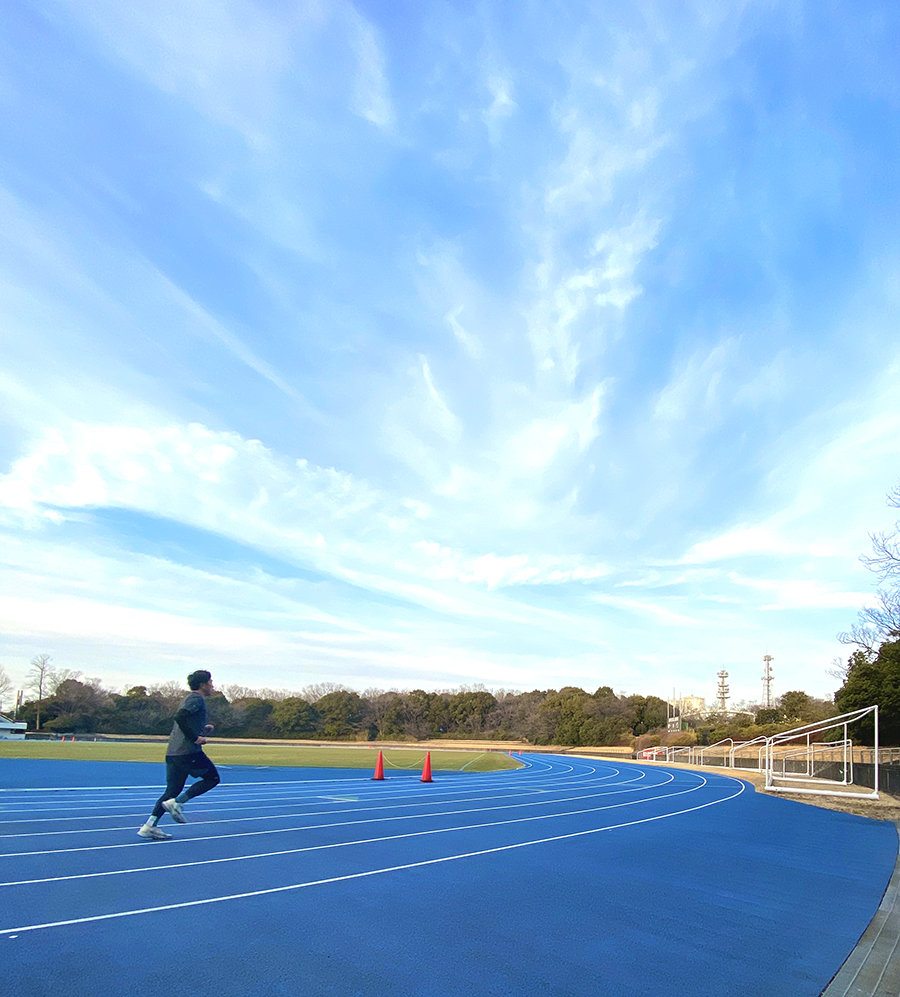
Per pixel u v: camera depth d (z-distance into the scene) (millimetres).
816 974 5340
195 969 4672
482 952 5375
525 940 5734
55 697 95250
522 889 7504
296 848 9156
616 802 18844
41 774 20859
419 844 10008
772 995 4844
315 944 5312
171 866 7645
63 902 6043
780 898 7793
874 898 8117
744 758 48344
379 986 4555
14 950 4824
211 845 9062
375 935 5621
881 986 5168
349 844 9703
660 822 14477
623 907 6988
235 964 4809
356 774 27516
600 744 95188
